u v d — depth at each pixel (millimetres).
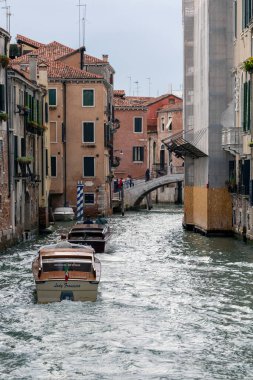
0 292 26875
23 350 19781
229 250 38500
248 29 39750
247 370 18422
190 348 20109
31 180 45500
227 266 32781
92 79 66375
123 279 29625
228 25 45312
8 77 39594
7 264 33281
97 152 67000
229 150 42406
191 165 52719
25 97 44250
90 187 67000
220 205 45594
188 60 53875
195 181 51406
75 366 18578
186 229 52438
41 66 54281
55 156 66688
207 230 45750
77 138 67000
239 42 42969
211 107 45281
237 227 44094
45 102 53625
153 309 24328
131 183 81000
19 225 42938
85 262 26312
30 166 47062
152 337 21094
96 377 17828
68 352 19656
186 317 23250
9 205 39781
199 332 21594
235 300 25516
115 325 22328
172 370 18391
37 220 49188
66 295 25141
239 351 19859
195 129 52406
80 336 21125
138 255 37000
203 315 23500
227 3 45219
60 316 23344
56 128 66562
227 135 42562
